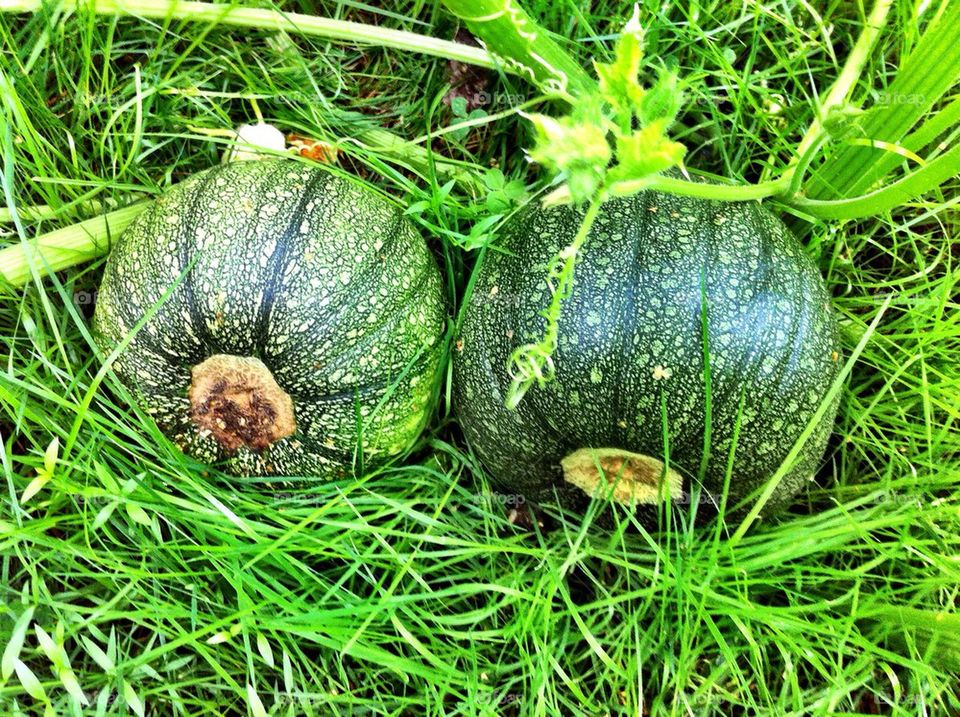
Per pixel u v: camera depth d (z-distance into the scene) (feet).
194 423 1.22
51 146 1.29
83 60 1.32
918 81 1.09
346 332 1.13
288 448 1.22
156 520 1.20
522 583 1.29
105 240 1.29
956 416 1.30
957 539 1.25
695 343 1.05
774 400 1.08
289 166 1.20
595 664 1.27
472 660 1.22
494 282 1.17
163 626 1.16
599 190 0.76
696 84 1.39
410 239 1.22
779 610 1.20
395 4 1.43
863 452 1.36
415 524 1.35
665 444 1.08
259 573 1.22
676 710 1.19
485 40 1.23
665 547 1.25
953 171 1.03
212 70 1.40
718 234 1.09
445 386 1.34
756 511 1.13
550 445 1.15
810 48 1.42
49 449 1.10
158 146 1.33
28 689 1.02
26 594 1.11
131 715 1.20
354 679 1.27
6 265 1.24
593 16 1.38
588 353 1.07
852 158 1.22
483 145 1.46
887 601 1.28
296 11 1.43
